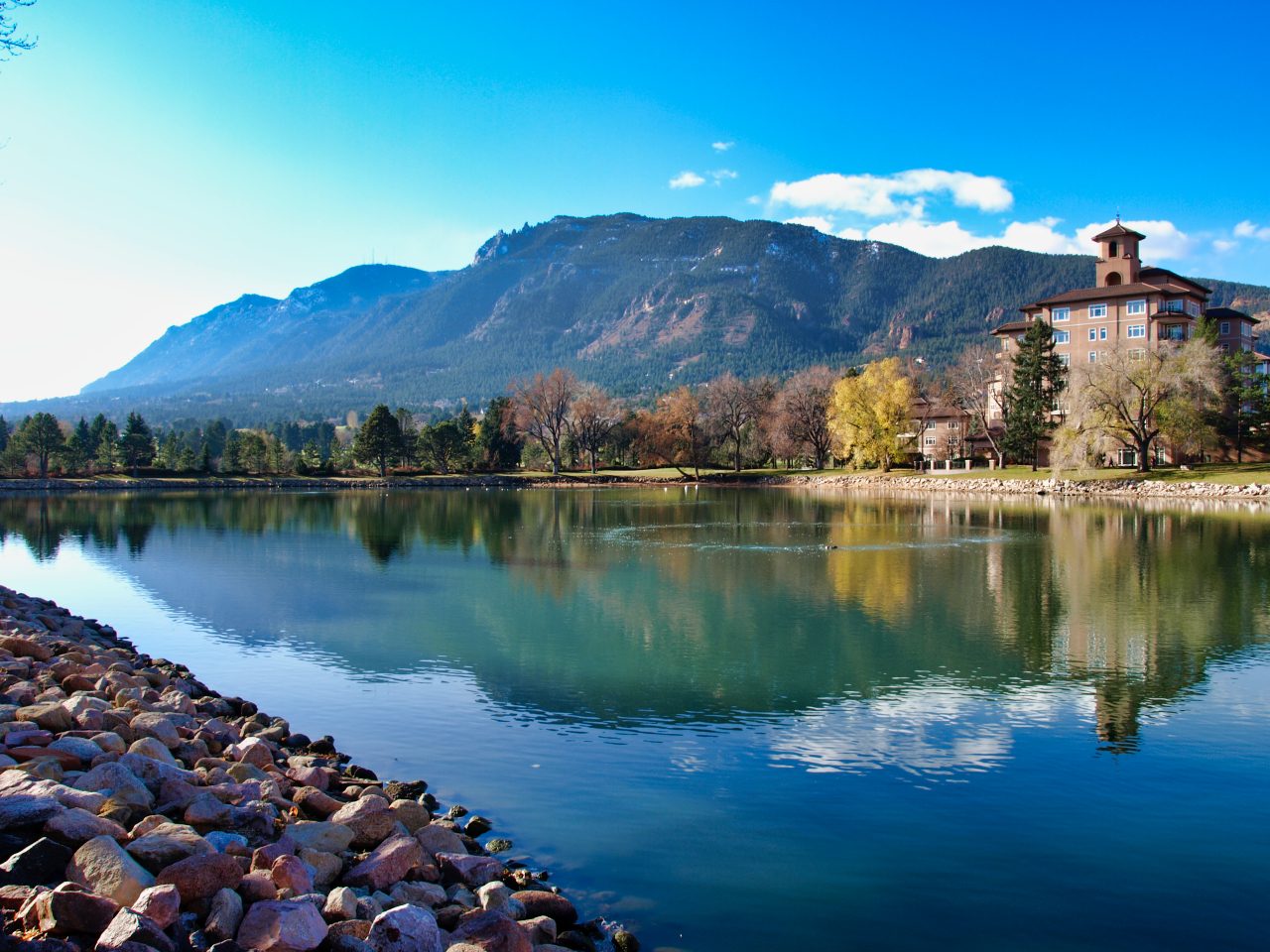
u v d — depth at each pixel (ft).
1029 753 55.11
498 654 82.23
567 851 40.73
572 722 61.52
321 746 53.47
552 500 329.11
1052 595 112.06
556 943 30.96
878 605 106.93
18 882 27.78
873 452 386.93
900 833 43.29
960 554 152.35
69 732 44.29
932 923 34.96
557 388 478.18
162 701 55.47
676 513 256.32
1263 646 84.38
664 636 90.53
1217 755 54.65
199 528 214.07
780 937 33.63
